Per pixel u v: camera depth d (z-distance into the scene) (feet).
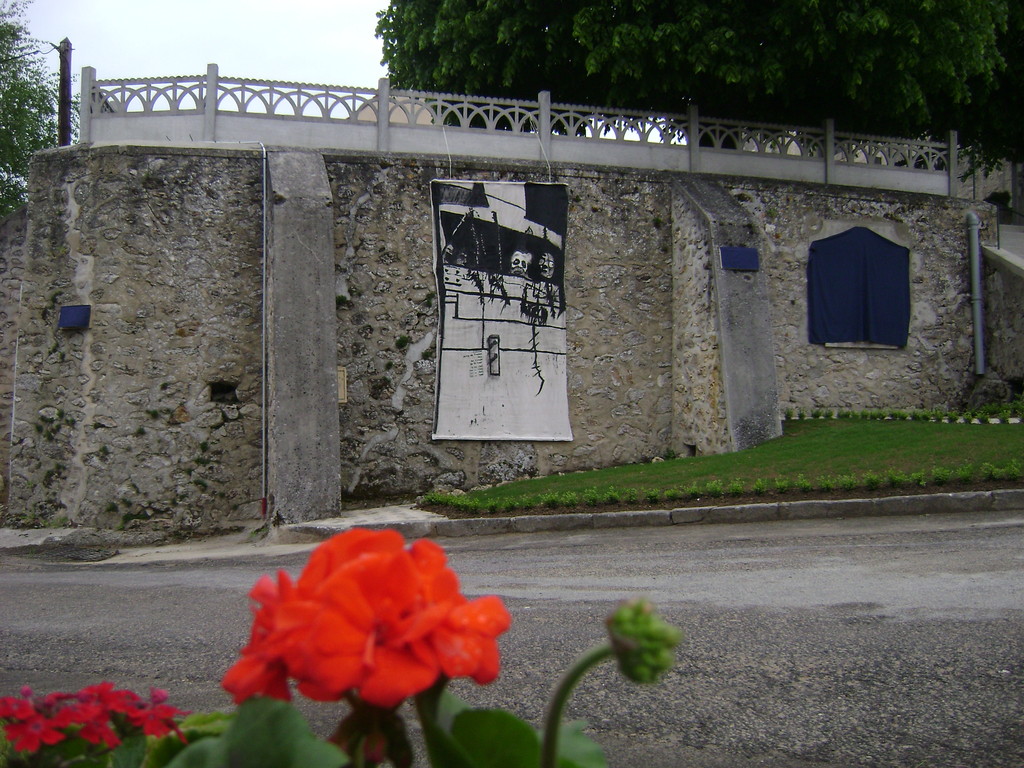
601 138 49.19
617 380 47.44
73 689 16.03
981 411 50.08
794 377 51.01
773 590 21.76
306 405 37.68
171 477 40.65
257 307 42.37
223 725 5.92
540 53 54.85
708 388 45.16
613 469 43.88
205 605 23.45
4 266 46.91
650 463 44.75
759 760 12.14
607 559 27.22
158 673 17.01
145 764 5.52
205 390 41.42
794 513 32.68
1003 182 87.45
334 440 37.78
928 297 53.83
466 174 45.44
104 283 40.73
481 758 4.39
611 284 47.62
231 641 19.25
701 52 49.57
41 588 27.48
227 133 43.70
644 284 48.24
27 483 40.93
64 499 40.37
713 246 44.70
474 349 44.80
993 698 13.97
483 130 47.21
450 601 4.33
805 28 49.08
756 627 18.44
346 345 43.24
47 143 85.20
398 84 65.00
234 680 4.19
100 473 40.01
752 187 50.80
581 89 58.03
